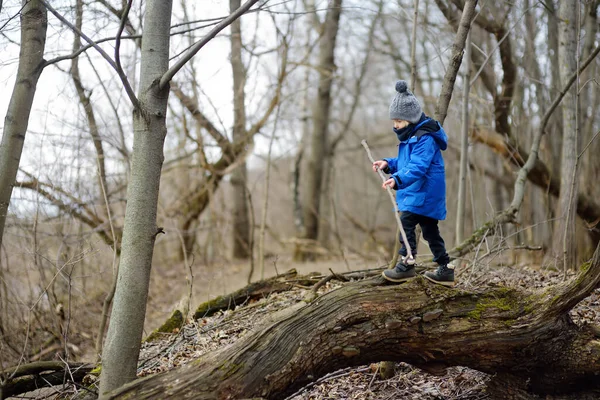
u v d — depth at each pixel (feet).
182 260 50.93
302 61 39.22
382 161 12.96
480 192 42.42
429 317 11.96
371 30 56.13
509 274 21.63
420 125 12.55
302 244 48.80
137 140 12.23
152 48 12.42
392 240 56.08
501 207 47.09
